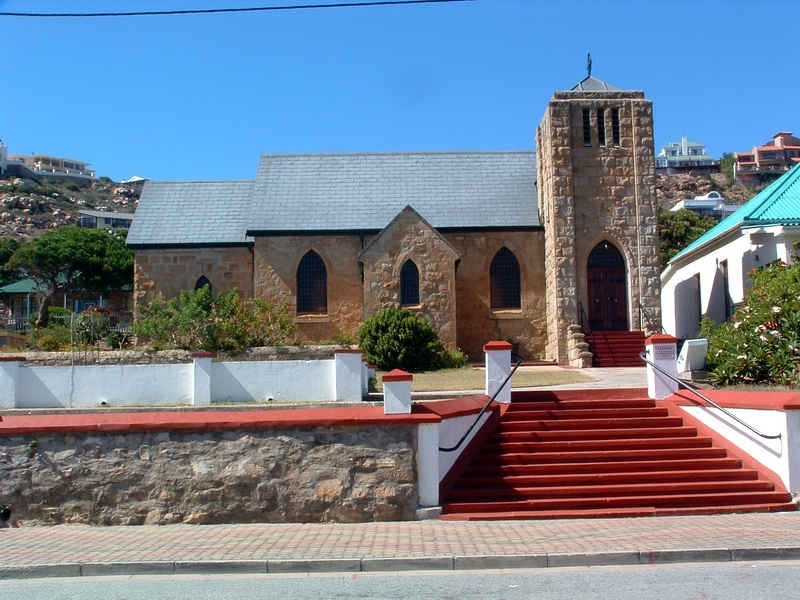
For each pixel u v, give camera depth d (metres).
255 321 27.97
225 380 20.56
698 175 141.00
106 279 59.19
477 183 39.38
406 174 40.06
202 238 38.09
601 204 33.88
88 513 14.85
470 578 10.59
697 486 14.99
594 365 31.97
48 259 57.09
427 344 30.97
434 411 15.30
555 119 33.97
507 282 37.00
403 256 34.38
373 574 10.95
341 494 14.73
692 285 36.53
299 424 14.88
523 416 17.73
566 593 9.67
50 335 31.27
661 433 16.95
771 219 27.33
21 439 15.05
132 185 159.25
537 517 14.30
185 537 13.43
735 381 19.25
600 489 15.01
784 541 11.71
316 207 38.25
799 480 14.59
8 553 12.17
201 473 14.89
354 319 36.66
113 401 20.50
